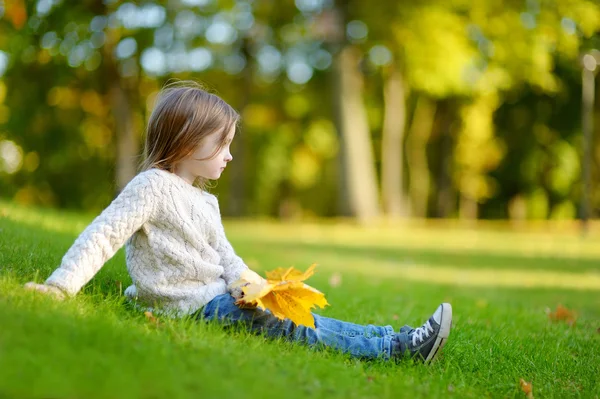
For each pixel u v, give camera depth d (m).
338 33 19.56
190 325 2.90
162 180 3.19
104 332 2.39
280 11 20.56
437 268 10.98
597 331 5.12
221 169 3.44
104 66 19.19
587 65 20.22
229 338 2.90
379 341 3.29
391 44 18.94
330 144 28.56
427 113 27.70
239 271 3.40
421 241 15.71
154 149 3.36
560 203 29.38
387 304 5.66
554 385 3.32
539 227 23.95
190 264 3.22
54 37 17.34
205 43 19.58
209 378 2.18
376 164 29.73
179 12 18.81
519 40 18.66
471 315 5.35
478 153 28.17
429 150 31.19
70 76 19.23
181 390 2.01
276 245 12.82
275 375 2.45
